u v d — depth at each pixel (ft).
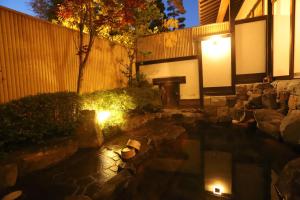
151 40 43.57
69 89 25.32
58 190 12.10
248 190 12.22
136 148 17.20
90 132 19.33
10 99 18.43
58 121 18.57
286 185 11.14
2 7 17.81
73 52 26.00
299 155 16.60
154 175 14.79
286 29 31.22
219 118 29.71
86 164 15.74
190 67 40.78
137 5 24.45
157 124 28.43
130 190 12.93
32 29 20.71
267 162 16.03
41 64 21.62
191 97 41.06
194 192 12.32
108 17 24.17
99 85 31.01
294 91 22.30
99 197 11.51
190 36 40.55
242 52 35.96
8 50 18.37
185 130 26.53
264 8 37.55
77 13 24.27
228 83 37.17
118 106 27.09
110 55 33.65
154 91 37.76
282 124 19.72
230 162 16.51
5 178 12.28
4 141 14.73
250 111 27.45
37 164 14.57
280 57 32.37
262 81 34.96
